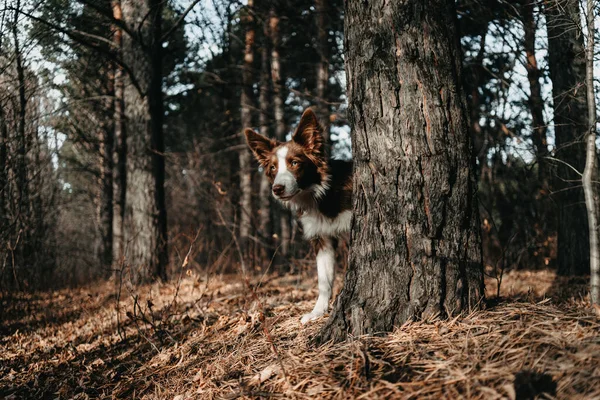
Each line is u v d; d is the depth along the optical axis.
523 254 8.40
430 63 2.81
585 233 6.03
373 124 2.88
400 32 2.82
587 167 3.17
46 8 5.95
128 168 8.13
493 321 2.62
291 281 7.47
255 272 9.09
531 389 1.92
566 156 5.81
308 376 2.47
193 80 10.91
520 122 7.46
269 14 9.45
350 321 2.84
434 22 2.84
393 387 2.18
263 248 10.77
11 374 3.74
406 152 2.79
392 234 2.80
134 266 7.59
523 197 8.81
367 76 2.90
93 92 9.66
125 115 8.20
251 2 9.41
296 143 4.36
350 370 2.38
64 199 9.60
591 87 3.16
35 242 7.02
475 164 2.93
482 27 6.60
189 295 5.98
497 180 9.51
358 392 2.23
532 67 6.00
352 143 3.06
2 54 5.09
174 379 3.15
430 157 2.77
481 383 2.05
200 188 10.50
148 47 8.01
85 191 13.52
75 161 12.82
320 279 4.17
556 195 6.29
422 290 2.74
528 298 3.51
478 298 2.82
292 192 4.15
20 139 5.40
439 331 2.59
